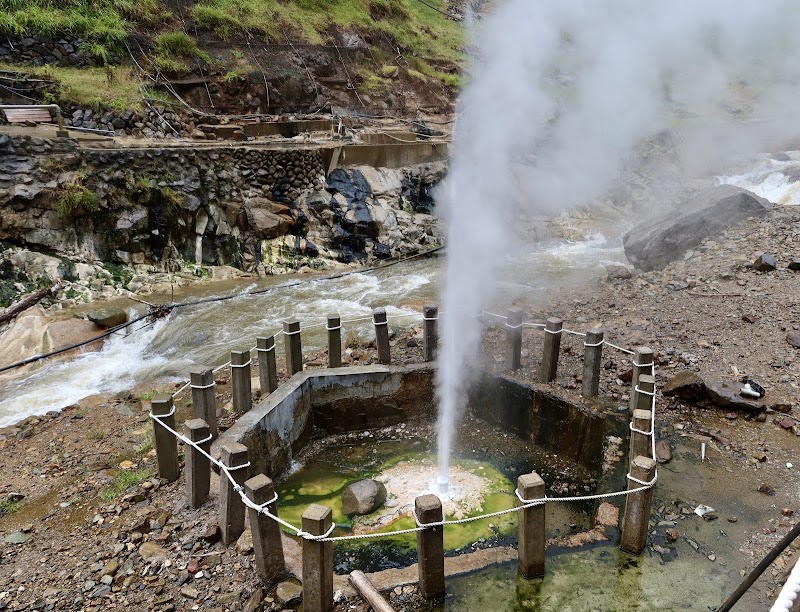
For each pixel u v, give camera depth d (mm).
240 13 19391
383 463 5477
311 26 21375
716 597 3316
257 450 4855
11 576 3609
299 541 3910
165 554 3713
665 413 5289
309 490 5066
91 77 14688
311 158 14125
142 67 15883
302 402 5660
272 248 12812
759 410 5125
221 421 5473
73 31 15078
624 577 3490
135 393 6812
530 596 3371
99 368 7691
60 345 8102
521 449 5656
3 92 12984
